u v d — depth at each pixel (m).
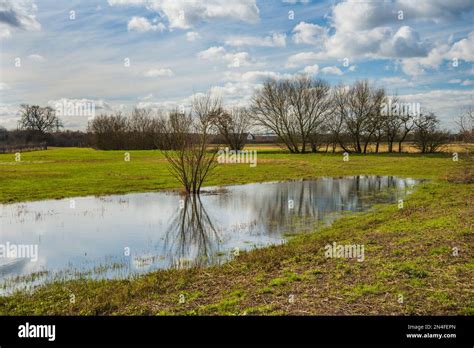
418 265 9.39
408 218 15.63
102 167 42.50
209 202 22.14
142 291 8.67
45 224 16.50
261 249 12.14
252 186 29.30
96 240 13.94
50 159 54.91
